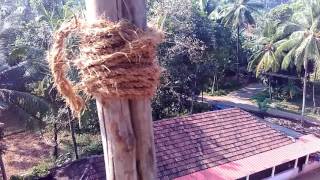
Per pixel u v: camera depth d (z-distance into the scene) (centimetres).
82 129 2303
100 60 184
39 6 3219
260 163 1540
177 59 2498
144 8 194
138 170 209
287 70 3312
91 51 186
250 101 3272
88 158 1507
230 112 1770
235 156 1545
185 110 2689
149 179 214
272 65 3069
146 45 187
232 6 3738
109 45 184
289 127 2623
